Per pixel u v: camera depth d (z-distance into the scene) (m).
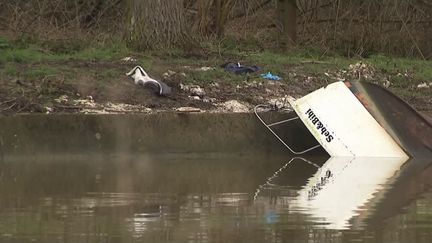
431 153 44.44
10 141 42.44
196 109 47.00
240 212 29.41
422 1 75.62
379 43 71.50
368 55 69.88
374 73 57.56
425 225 27.31
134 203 31.02
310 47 69.38
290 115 46.22
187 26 58.31
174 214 28.91
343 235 25.92
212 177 37.75
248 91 50.53
